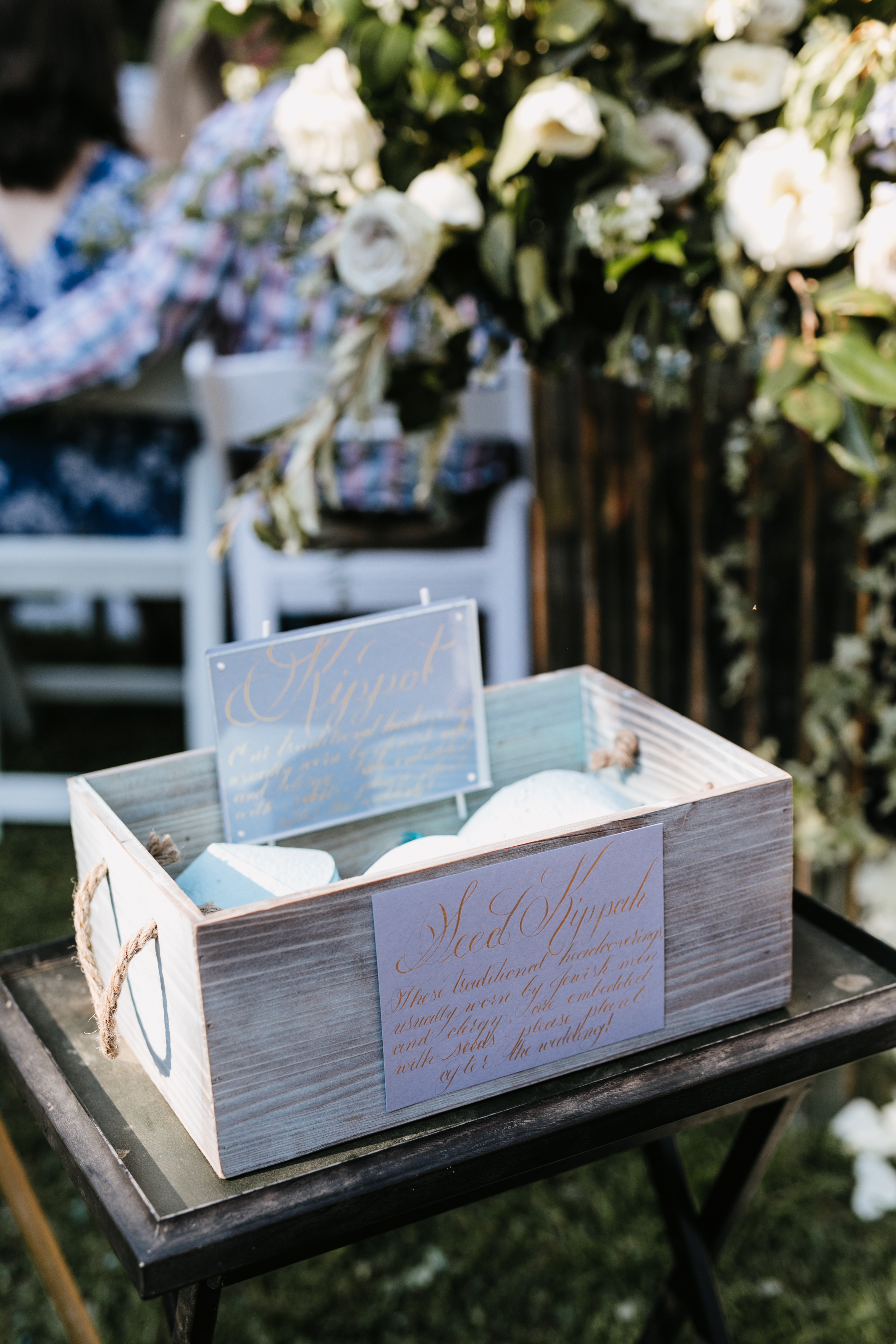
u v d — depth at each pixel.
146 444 2.27
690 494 1.55
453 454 2.11
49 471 2.27
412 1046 0.73
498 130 1.27
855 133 1.11
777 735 1.63
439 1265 1.56
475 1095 0.76
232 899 0.80
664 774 0.94
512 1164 0.73
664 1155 1.13
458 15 1.23
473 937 0.73
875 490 1.42
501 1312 1.49
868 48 1.06
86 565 2.28
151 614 3.26
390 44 1.20
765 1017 0.84
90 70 2.22
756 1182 1.06
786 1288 1.52
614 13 1.18
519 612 2.15
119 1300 1.51
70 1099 0.79
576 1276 1.54
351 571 2.14
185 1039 0.71
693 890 0.79
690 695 1.65
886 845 1.64
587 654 1.67
